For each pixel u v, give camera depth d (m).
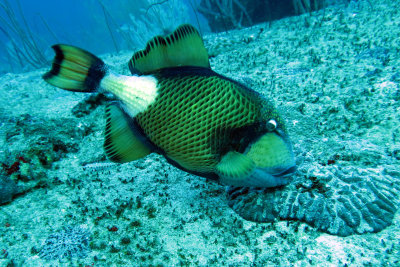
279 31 2.63
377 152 0.97
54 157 1.25
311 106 1.33
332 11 2.78
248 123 0.68
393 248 0.73
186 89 0.67
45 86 2.46
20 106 2.03
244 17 3.69
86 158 1.26
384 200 0.79
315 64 1.78
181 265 0.80
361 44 1.85
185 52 0.66
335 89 1.43
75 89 0.68
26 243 0.90
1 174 1.10
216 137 0.68
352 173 0.86
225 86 0.67
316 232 0.80
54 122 1.48
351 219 0.78
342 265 0.72
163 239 0.87
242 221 0.87
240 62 2.11
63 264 0.84
